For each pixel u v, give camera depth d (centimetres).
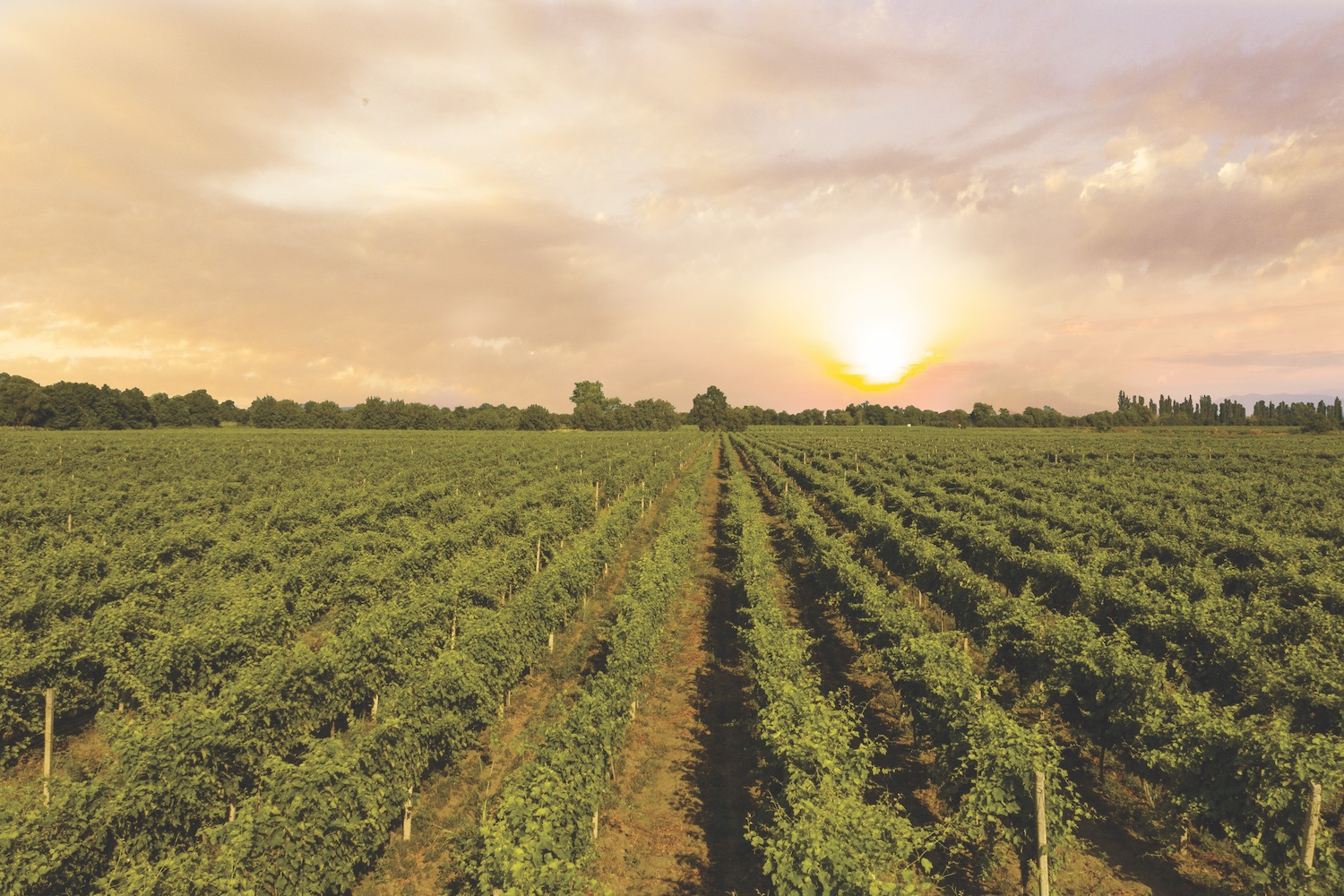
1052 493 3819
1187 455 6266
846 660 1992
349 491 3819
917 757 1458
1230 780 1011
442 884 1080
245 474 4756
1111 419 14762
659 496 5247
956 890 1052
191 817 1077
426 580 2211
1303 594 1905
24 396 10188
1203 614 1569
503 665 1572
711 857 1151
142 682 1425
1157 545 2555
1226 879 1057
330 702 1401
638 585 2002
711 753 1491
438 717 1273
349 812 1009
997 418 18062
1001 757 1036
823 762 1012
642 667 1652
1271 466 5284
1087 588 1902
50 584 1814
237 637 1546
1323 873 909
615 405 18700
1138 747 1193
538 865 862
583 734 1161
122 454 5834
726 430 17138
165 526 2828
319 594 2041
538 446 8356
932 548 2341
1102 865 1112
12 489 3638
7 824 864
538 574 2092
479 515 3033
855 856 852
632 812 1277
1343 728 1195
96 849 941
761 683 1405
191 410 13325
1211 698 1472
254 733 1220
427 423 14012
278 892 907
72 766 1383
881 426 18900
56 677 1451
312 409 14212
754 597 2016
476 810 1264
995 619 1694
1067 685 1372
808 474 5009
